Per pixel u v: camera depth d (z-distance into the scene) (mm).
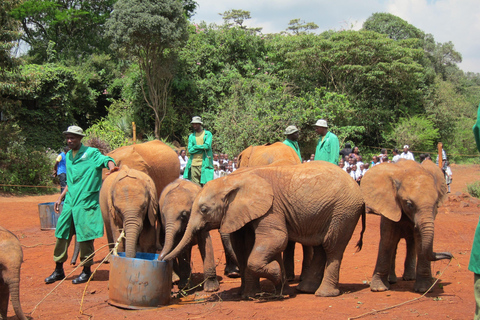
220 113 27359
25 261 8867
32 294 6684
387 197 5812
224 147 24953
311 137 26422
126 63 33094
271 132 24500
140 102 28609
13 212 14812
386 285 6098
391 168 5926
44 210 12109
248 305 5535
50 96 26781
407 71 28875
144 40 25328
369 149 31031
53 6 34875
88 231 7141
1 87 20438
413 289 5941
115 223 7070
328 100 26719
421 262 5828
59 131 27406
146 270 5559
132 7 24844
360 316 4750
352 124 29312
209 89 29438
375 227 11750
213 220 5809
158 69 26625
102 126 26672
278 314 4973
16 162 21141
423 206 5402
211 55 30406
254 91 28031
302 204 5738
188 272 6867
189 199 6445
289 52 30125
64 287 7039
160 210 6879
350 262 8305
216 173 17359
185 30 26281
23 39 35969
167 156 10125
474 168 29531
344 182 5840
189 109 29562
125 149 9484
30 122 26391
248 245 6223
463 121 34688
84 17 36406
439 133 33344
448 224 11797
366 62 29766
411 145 29531
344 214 5762
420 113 33594
